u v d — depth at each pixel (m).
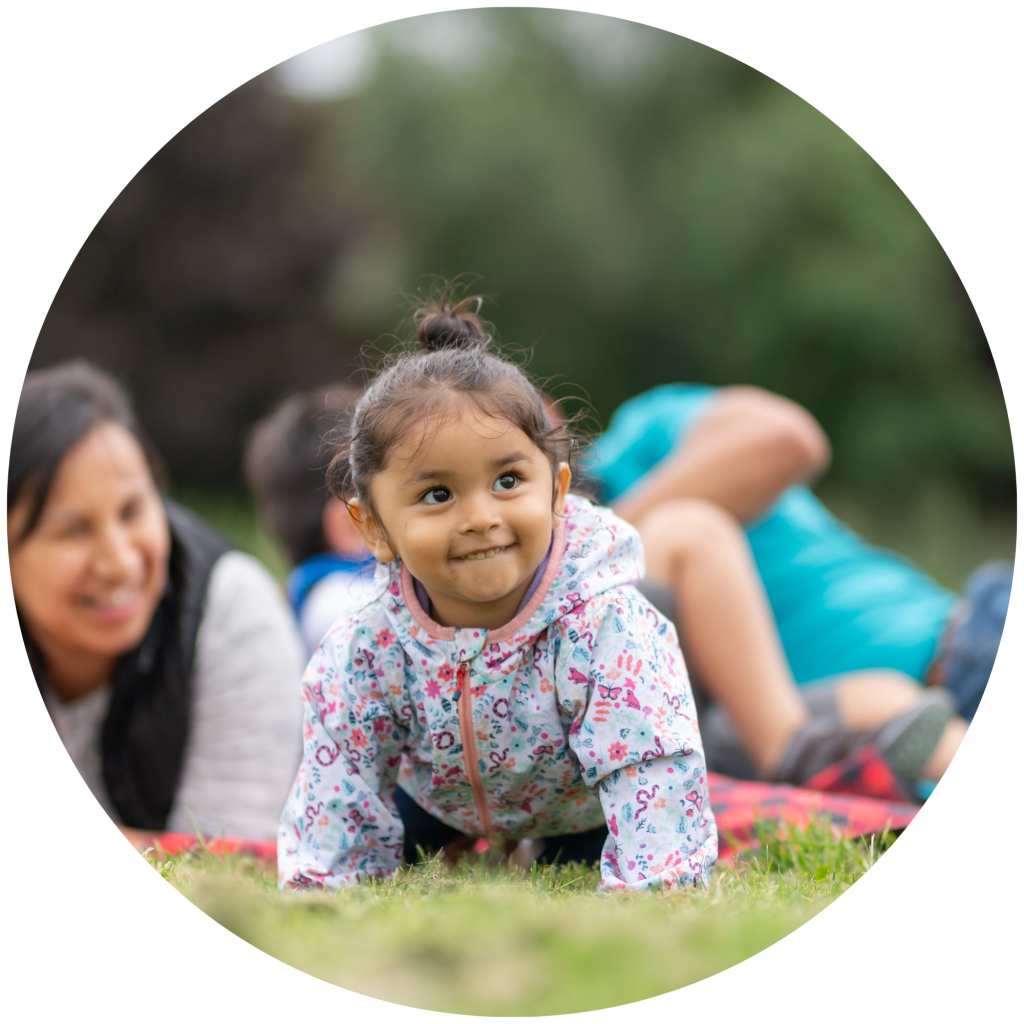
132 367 11.87
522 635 1.97
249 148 12.47
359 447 1.99
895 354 12.23
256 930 1.78
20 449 2.70
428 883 1.95
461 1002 1.67
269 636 3.03
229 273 12.16
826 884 1.97
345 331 12.92
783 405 3.81
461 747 2.04
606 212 12.56
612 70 12.98
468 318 2.23
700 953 1.65
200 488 12.02
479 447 1.85
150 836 2.49
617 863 1.93
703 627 3.13
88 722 2.93
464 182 12.59
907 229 12.47
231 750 2.94
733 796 2.51
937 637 3.58
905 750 2.76
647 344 12.87
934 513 11.39
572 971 1.65
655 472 3.87
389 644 2.05
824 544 3.88
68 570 2.74
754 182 12.22
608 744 1.94
